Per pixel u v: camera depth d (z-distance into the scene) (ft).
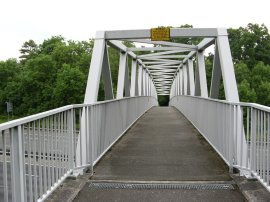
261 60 168.66
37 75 166.61
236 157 16.98
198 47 42.06
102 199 13.71
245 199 13.53
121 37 29.55
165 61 86.69
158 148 24.72
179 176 16.89
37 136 11.68
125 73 46.96
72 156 15.66
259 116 14.02
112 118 25.96
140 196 14.02
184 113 57.41
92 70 28.14
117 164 19.57
